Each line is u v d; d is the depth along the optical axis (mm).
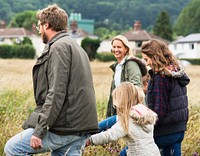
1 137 7805
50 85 5734
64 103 5816
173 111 6812
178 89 6848
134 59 8117
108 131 6168
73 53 5820
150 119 6211
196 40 105062
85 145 6281
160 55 6812
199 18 150000
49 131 5863
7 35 111562
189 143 8828
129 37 110688
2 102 10930
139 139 6234
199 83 23672
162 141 6969
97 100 12602
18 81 16047
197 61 86875
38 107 5957
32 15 151875
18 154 5852
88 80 5918
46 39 6043
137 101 6309
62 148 5992
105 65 47500
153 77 6891
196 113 11328
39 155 7320
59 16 5957
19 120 9156
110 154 7785
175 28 154500
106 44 99125
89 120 5863
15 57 74000
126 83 6340
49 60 5781
